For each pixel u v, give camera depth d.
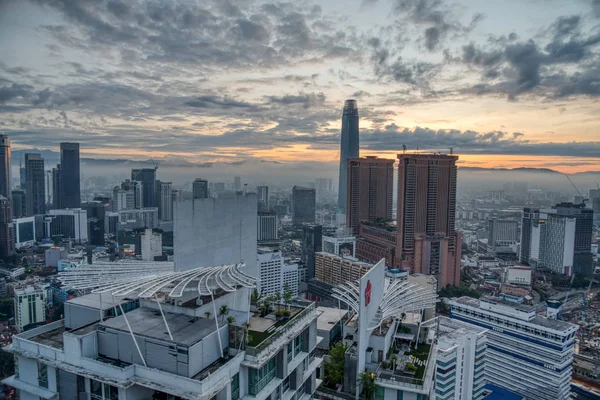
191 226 101.00
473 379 164.00
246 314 67.38
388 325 103.81
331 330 118.62
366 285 89.00
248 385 58.03
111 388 53.06
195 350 51.62
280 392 64.75
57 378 56.94
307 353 73.00
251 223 127.12
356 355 91.62
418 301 112.75
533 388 182.25
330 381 95.31
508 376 191.12
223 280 69.50
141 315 62.00
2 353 173.50
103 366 52.66
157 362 52.88
